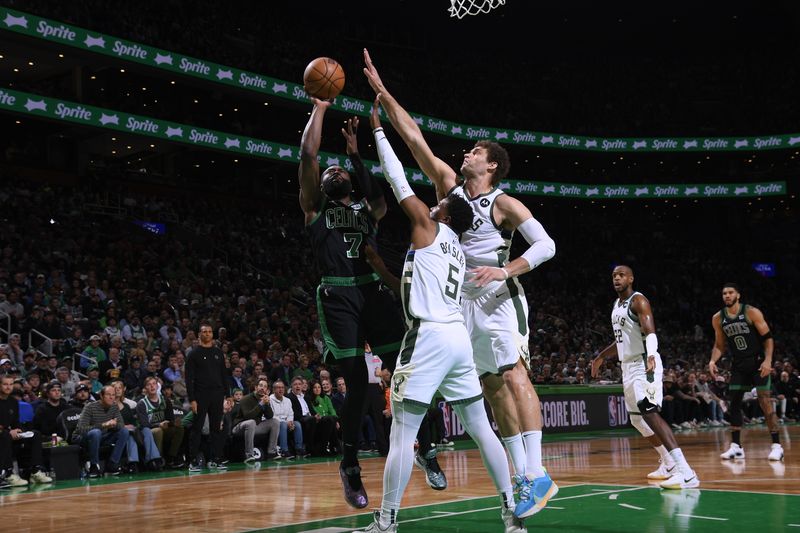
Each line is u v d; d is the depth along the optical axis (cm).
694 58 3588
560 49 3556
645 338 666
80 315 1463
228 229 2369
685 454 984
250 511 544
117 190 2330
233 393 1218
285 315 1822
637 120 3378
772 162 3422
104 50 2031
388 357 470
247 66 2447
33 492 769
